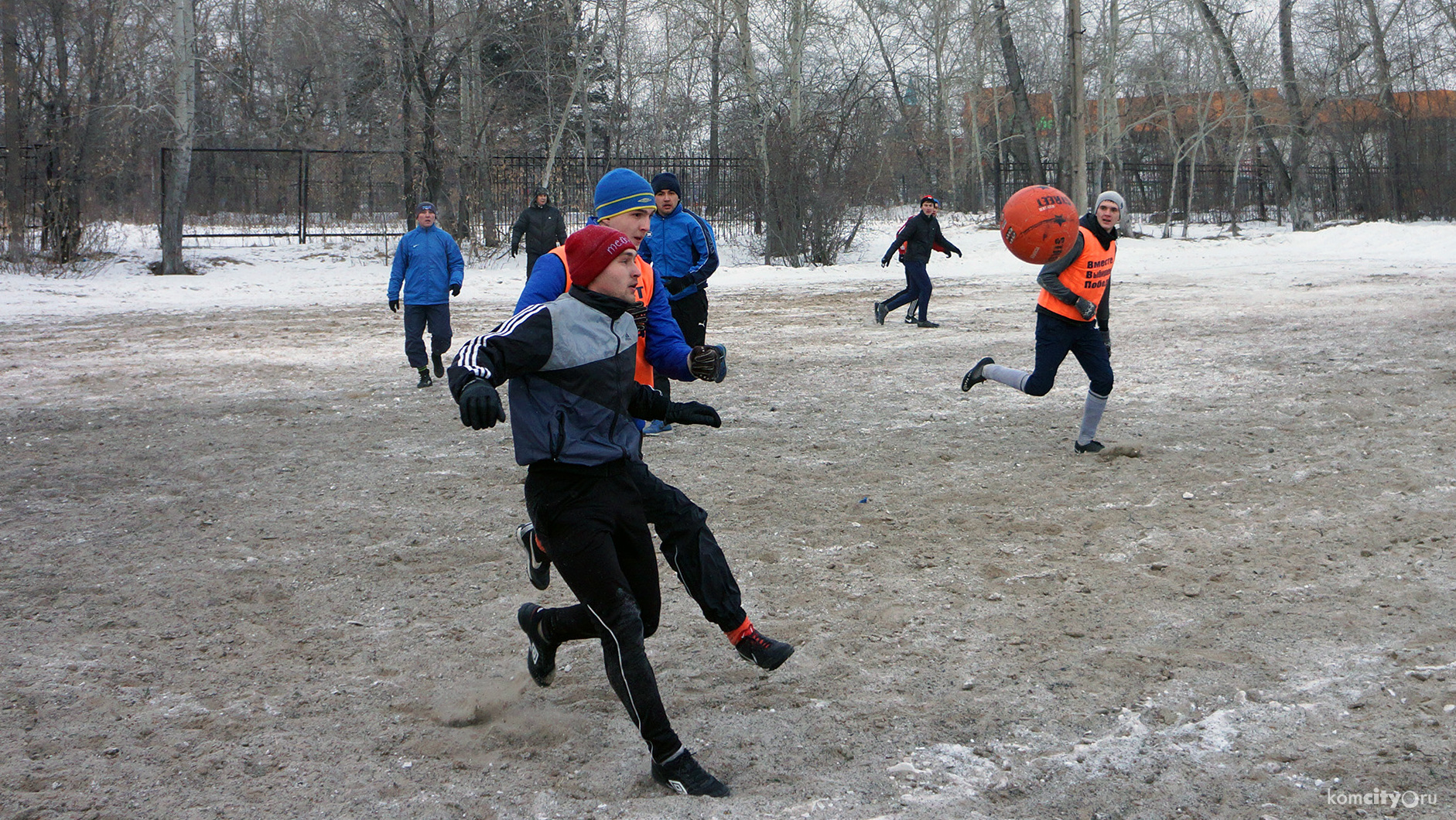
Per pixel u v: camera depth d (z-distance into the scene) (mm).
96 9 28562
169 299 21188
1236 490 6312
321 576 5277
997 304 17453
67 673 4152
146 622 4699
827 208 28156
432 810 3131
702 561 3541
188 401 10109
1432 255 25203
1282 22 36562
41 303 20016
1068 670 3982
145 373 11828
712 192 32094
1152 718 3574
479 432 8633
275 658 4305
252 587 5117
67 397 10359
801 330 14766
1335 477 6492
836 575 5125
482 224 31172
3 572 5363
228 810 3135
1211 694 3740
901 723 3611
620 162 32656
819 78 37219
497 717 3785
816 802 3123
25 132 25766
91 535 5988
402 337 14953
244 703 3885
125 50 32188
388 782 3307
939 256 29516
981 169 45469
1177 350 11711
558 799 3191
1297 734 3428
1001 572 5090
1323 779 3154
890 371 11078
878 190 34625
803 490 6633
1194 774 3209
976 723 3594
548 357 3281
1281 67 37344
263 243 32625
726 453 7652
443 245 10664
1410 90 37562
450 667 4199
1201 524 5715
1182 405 8859
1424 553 5109
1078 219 6969
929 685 3902
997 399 9359
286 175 39750
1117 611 4559
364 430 8742
